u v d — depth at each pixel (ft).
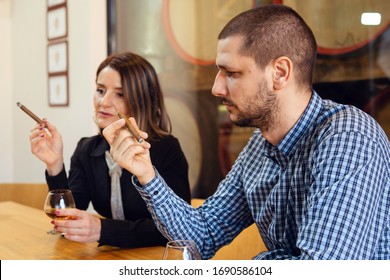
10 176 14.99
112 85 6.06
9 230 5.86
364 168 3.20
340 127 3.46
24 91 14.21
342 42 7.18
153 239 5.11
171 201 4.19
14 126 14.82
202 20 9.20
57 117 12.69
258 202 4.20
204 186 9.38
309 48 3.62
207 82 9.19
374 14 6.74
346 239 3.04
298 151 3.76
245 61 3.51
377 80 6.77
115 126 3.97
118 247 5.08
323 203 3.15
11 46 14.80
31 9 13.60
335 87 7.32
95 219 4.93
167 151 5.99
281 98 3.61
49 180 6.39
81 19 11.47
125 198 6.01
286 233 3.84
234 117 3.71
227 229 4.56
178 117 9.88
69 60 12.01
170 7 9.85
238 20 3.60
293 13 3.62
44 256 4.74
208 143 9.25
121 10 11.03
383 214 3.38
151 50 10.39
